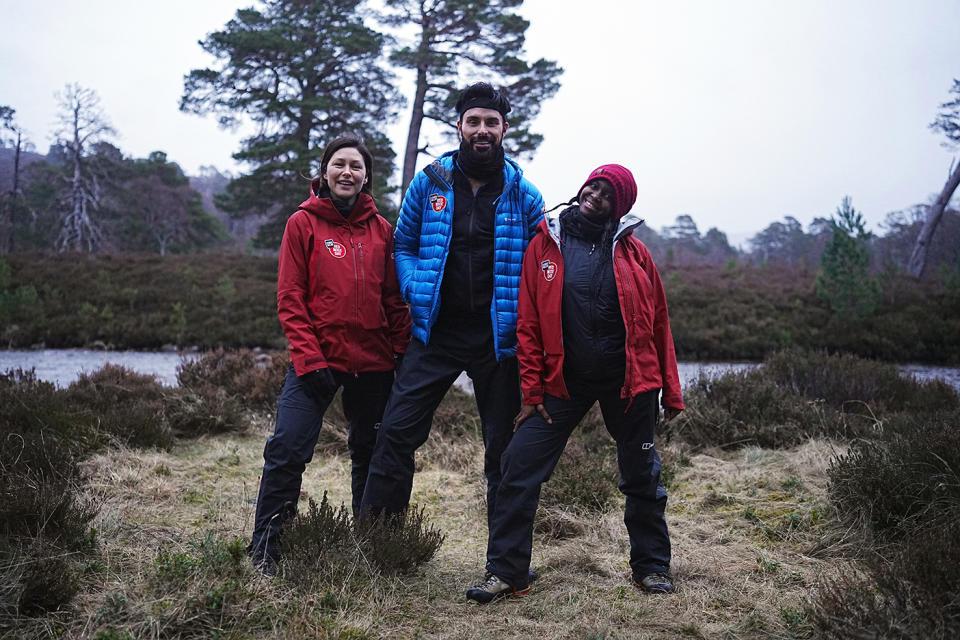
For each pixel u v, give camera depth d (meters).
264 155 24.81
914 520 2.79
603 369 2.38
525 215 2.58
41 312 16.66
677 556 2.79
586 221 2.45
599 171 2.44
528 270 2.46
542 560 2.85
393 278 2.81
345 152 2.68
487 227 2.55
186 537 2.83
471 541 3.10
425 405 2.58
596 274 2.40
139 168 52.97
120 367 6.32
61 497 2.69
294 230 2.61
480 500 3.63
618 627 2.15
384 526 2.56
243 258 28.00
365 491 2.63
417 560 2.57
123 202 49.53
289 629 2.00
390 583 2.38
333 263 2.61
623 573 2.64
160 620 1.97
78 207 39.31
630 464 2.46
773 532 3.06
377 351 2.70
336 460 4.53
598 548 2.96
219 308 18.47
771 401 5.22
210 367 6.89
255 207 27.61
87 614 2.04
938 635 1.75
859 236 18.89
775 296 21.47
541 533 3.23
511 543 2.39
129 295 19.27
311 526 2.42
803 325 18.22
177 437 5.02
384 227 2.82
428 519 3.42
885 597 1.95
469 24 24.19
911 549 2.16
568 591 2.45
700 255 79.12
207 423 5.15
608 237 2.44
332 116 26.45
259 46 24.66
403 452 2.57
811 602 2.23
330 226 2.67
